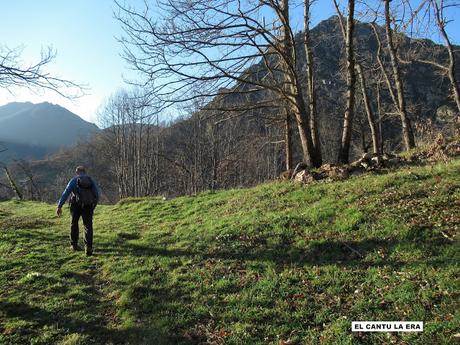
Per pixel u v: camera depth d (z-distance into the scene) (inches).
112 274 321.7
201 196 584.4
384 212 333.4
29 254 371.9
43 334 235.1
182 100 464.4
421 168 436.5
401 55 893.8
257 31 479.2
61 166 2871.6
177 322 238.1
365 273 257.3
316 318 221.1
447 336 182.4
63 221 552.4
